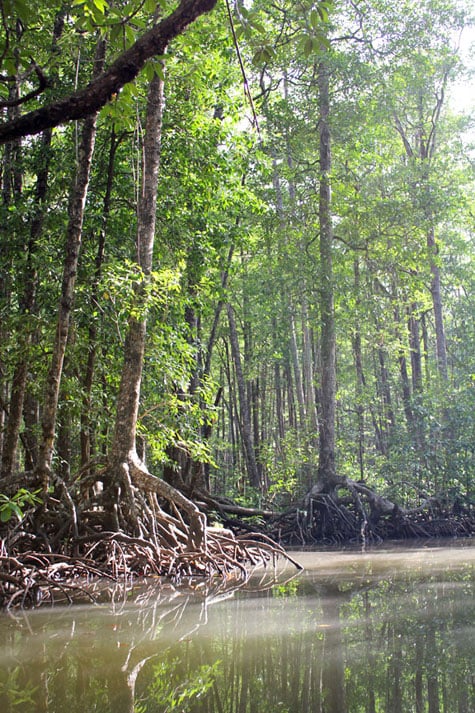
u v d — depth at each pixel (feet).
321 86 62.28
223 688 13.52
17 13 13.58
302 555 43.91
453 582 27.89
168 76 40.34
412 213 64.08
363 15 62.39
